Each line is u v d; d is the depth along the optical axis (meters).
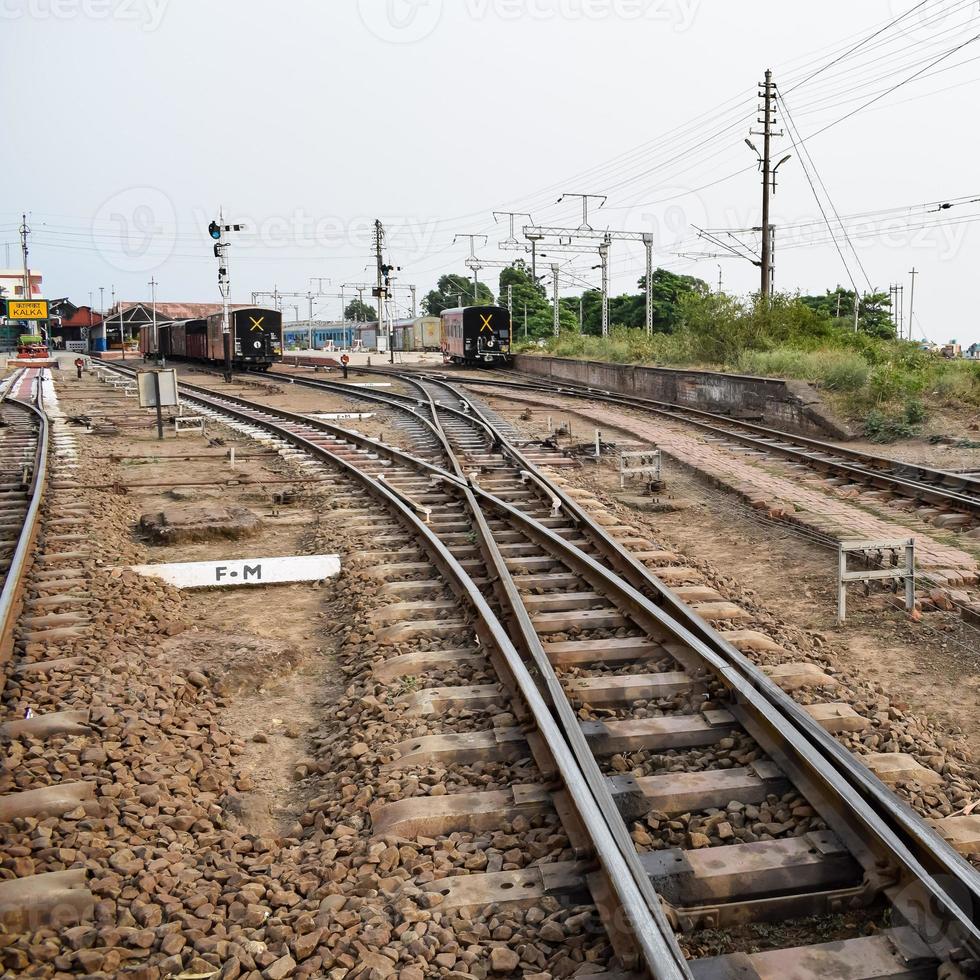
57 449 18.23
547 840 4.30
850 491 13.31
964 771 5.17
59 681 6.15
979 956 3.37
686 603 7.67
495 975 3.52
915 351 30.20
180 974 3.46
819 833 4.26
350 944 3.61
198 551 10.33
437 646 6.89
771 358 25.91
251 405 26.91
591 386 35.72
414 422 22.14
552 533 9.55
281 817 4.94
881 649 7.30
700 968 3.43
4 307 77.69
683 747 5.29
